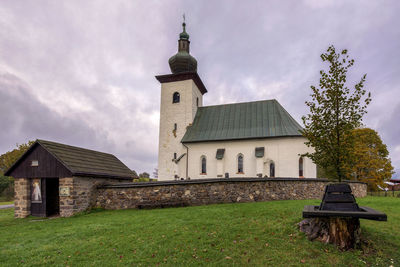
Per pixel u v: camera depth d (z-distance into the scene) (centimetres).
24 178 1588
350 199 750
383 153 3338
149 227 954
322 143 898
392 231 834
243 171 2692
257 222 930
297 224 869
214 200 1401
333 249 711
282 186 1471
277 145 2616
